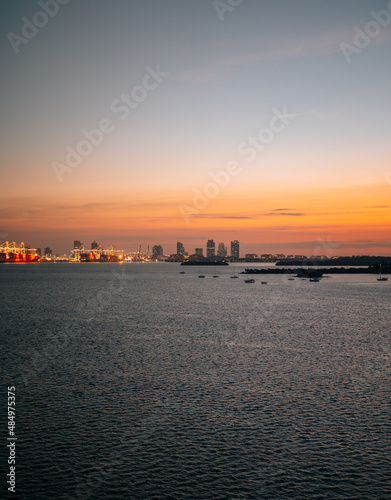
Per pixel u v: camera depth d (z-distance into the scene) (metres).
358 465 18.73
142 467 18.61
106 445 20.50
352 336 50.34
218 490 17.00
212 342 46.00
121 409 25.02
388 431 22.14
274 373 33.19
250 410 24.98
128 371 33.47
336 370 34.16
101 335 50.16
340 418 23.83
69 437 21.31
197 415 24.20
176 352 40.66
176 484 17.39
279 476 17.94
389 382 30.83
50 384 29.86
